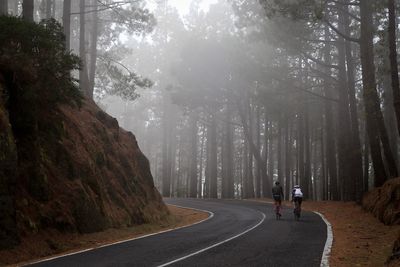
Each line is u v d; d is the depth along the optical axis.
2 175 12.02
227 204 35.56
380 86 35.16
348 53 27.58
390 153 21.16
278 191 21.59
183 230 17.78
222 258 10.60
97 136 21.33
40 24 14.45
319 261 10.08
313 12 21.72
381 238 13.92
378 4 21.34
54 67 14.06
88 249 12.66
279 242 13.28
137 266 9.69
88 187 16.62
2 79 13.99
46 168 14.88
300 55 30.72
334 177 34.91
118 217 18.08
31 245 12.20
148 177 25.19
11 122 14.04
